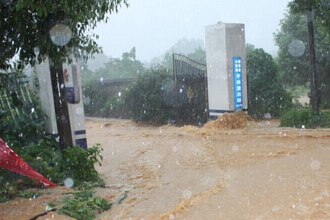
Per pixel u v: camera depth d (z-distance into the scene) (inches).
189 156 415.8
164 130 601.6
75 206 240.2
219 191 280.1
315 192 261.1
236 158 385.7
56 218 219.5
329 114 540.1
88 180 329.7
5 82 338.0
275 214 226.4
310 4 538.3
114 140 565.6
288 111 615.5
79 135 402.3
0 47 272.8
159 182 324.5
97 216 239.9
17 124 351.9
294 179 295.1
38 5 236.8
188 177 334.0
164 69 749.3
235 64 552.4
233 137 483.8
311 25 553.0
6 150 275.9
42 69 382.3
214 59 566.6
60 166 323.9
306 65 844.0
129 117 810.2
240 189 280.8
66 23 275.1
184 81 657.6
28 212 228.1
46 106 384.8
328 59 776.9
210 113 583.5
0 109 355.9
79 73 394.0
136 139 554.6
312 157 362.3
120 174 368.2
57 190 278.5
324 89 776.3
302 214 223.9
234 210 237.6
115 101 859.4
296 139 444.8
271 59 722.2
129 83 819.4
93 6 289.1
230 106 553.9
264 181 296.7
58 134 354.9
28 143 356.2
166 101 713.0
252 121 557.9
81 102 401.4
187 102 655.8
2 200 252.1
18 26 263.4
